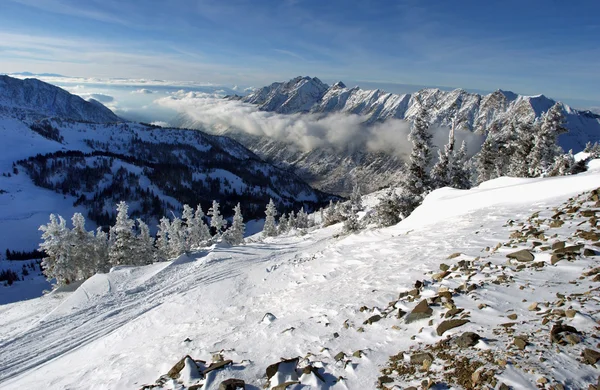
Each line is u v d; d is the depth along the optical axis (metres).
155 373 7.47
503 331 5.36
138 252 49.59
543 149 39.78
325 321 7.95
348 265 14.66
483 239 10.88
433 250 11.47
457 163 30.08
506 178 18.83
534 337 4.98
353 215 34.00
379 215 29.22
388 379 5.00
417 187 29.11
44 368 12.95
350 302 8.84
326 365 5.80
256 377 5.98
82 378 8.87
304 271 16.58
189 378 6.27
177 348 8.99
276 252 30.33
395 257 12.52
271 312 10.83
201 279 23.34
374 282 10.02
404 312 7.11
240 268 24.06
